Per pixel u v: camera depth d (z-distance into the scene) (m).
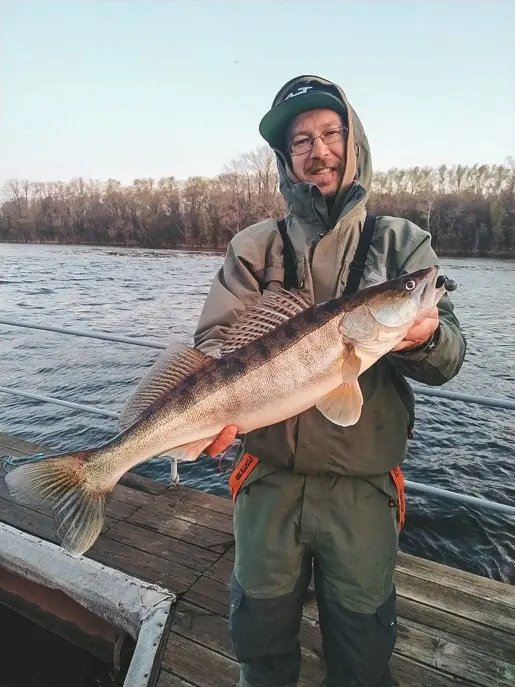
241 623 1.93
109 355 13.38
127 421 2.22
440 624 2.59
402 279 1.84
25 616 3.16
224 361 2.08
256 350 2.04
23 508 3.69
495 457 8.05
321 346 1.92
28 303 21.53
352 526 1.86
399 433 1.94
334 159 2.10
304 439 1.86
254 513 1.95
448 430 9.07
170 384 2.18
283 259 2.10
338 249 2.01
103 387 11.02
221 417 2.04
